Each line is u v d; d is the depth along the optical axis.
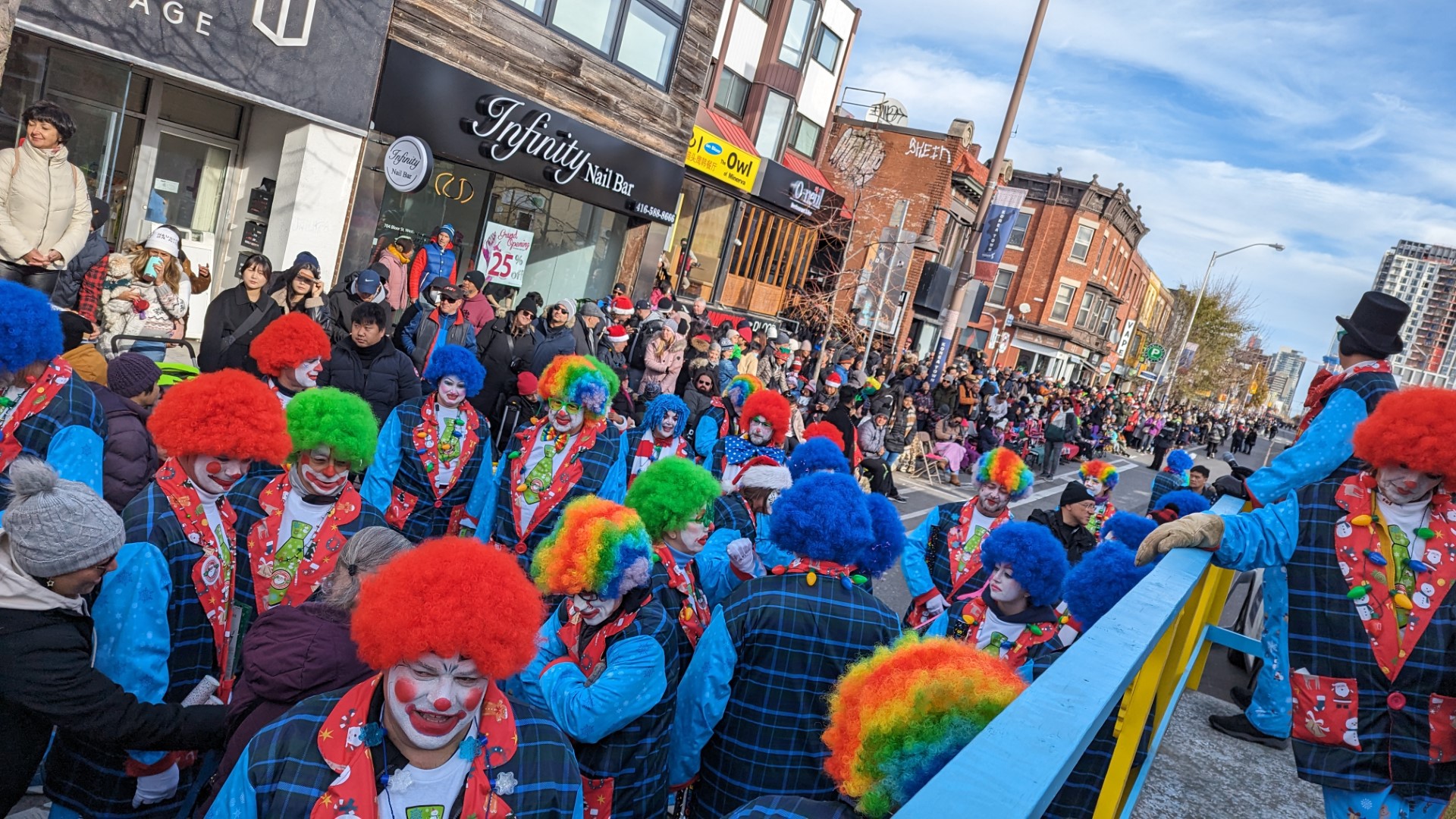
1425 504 2.62
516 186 13.73
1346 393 2.91
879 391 14.81
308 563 3.21
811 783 2.96
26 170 6.43
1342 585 2.65
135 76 8.97
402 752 1.85
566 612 2.94
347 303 7.51
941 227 31.42
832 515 3.01
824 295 25.58
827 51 24.89
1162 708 3.17
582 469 4.79
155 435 2.83
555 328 8.84
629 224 16.23
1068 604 3.46
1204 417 49.41
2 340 3.09
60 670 2.34
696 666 2.99
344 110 10.23
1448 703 2.53
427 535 4.82
